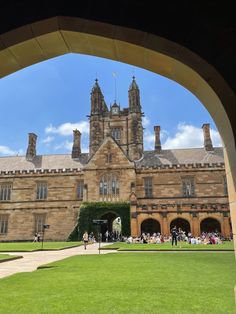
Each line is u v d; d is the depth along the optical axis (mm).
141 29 4207
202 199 48906
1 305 7227
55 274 11938
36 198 53062
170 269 12828
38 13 4340
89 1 4340
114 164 48219
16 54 4781
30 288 9219
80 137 60562
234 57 4062
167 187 49844
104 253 22484
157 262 15477
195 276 10938
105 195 47094
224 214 42000
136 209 43094
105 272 12242
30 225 52031
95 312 6543
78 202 51781
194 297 7730
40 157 59938
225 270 12375
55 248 28766
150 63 4836
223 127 4473
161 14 4223
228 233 41312
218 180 49562
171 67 4648
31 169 56062
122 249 24828
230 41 4086
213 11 4176
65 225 51188
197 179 49875
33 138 61062
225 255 19297
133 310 6637
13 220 52562
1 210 53188
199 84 4488
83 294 8305
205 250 23391
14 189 53812
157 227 46938
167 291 8484
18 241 51438
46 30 4480
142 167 50938
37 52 4914
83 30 4461
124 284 9602
